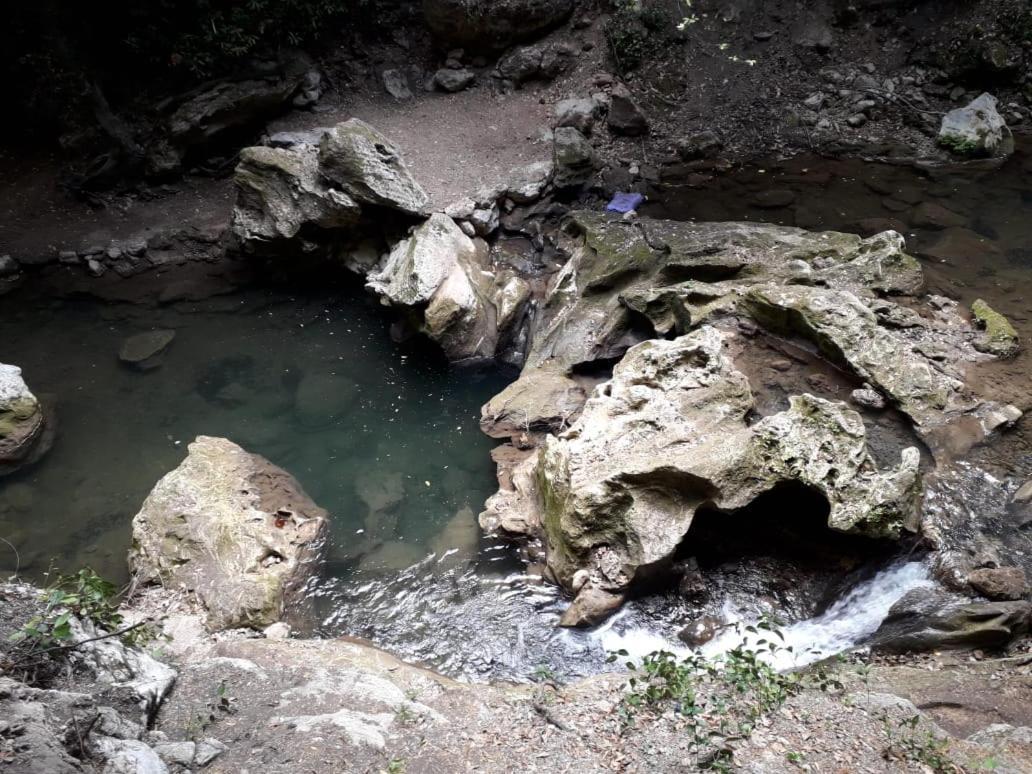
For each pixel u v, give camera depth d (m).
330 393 10.61
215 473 8.62
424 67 15.43
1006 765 4.90
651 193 12.92
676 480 7.48
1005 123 13.56
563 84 14.72
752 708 5.45
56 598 5.30
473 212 11.90
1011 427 8.16
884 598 7.20
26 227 13.23
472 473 9.41
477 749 5.26
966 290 10.12
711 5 15.33
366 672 6.40
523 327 11.18
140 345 11.36
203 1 13.61
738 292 9.65
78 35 13.62
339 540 8.61
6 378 9.77
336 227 11.87
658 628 7.38
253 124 14.33
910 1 14.85
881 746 5.11
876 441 8.14
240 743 5.24
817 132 13.96
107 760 4.37
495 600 7.85
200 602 7.55
